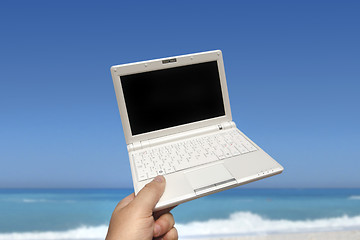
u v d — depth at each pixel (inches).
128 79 19.2
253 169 17.1
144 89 19.5
